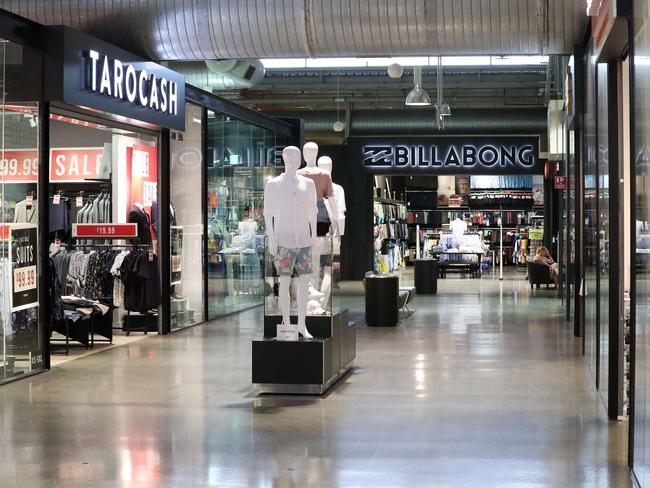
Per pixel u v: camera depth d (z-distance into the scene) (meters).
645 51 4.77
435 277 20.25
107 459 5.74
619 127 6.85
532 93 23.59
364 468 5.50
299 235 8.15
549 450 5.94
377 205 27.34
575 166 12.26
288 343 7.98
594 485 5.11
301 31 10.45
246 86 18.20
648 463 4.70
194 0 10.61
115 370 9.44
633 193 5.38
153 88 11.60
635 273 5.32
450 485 5.12
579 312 12.23
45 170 9.39
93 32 10.88
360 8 10.27
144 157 12.70
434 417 7.01
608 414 6.96
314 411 7.26
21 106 8.97
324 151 25.45
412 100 17.83
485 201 32.88
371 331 12.95
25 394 8.07
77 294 11.87
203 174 14.27
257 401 7.70
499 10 10.10
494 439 6.26
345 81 21.88
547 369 9.39
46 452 5.93
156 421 6.89
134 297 12.21
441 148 24.08
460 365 9.69
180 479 5.27
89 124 11.28
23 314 8.99
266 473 5.39
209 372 9.28
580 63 10.41
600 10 6.52
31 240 9.16
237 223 16.06
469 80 21.81
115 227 12.02
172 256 13.00
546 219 26.06
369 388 8.31
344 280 25.53
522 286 22.62
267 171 17.94
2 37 8.63
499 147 23.89
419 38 10.34
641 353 5.04
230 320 14.70
